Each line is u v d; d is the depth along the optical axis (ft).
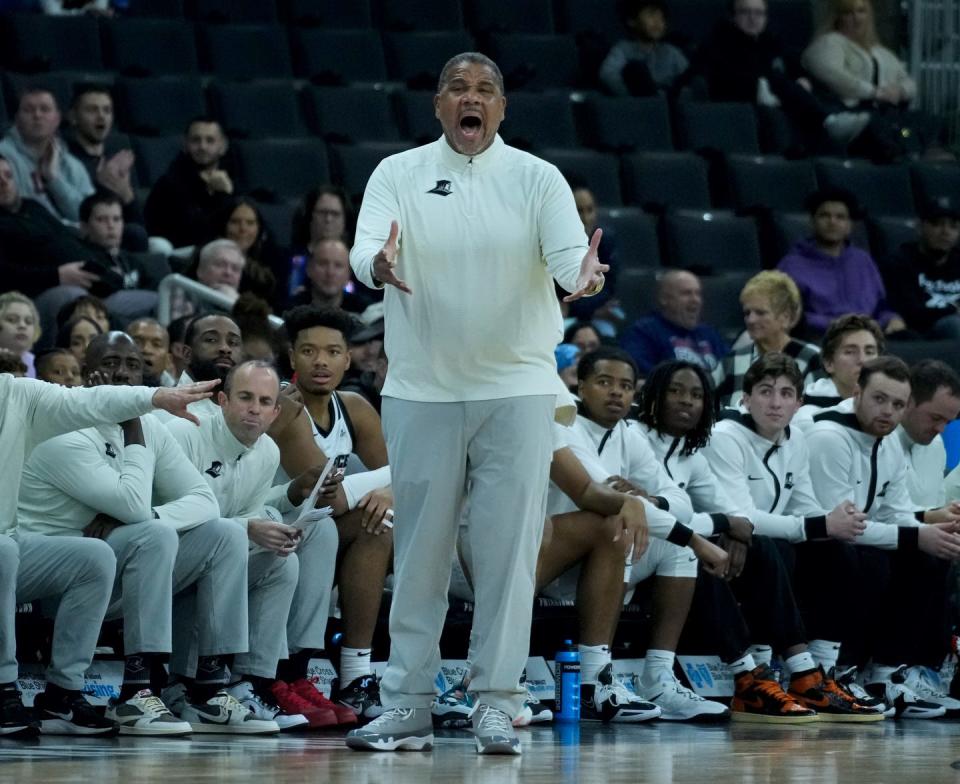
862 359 67.26
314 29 103.14
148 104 93.76
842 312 88.74
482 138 39.58
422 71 103.35
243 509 50.44
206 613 47.42
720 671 59.11
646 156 98.63
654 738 47.83
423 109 99.40
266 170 90.99
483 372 39.47
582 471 51.34
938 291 93.15
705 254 94.02
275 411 50.44
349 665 50.83
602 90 105.81
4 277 70.95
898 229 98.63
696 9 114.21
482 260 39.24
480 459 39.81
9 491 44.16
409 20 107.55
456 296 39.22
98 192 76.79
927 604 62.59
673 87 106.32
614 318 83.30
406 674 40.78
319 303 73.77
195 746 41.86
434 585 40.55
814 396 68.28
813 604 60.95
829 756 41.93
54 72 94.84
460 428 39.52
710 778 34.83
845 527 59.88
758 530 60.08
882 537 61.82
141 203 88.17
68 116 88.38
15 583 43.34
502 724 40.16
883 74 111.75
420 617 40.68
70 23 96.73
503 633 39.91
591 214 82.43
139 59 97.96
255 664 48.42
